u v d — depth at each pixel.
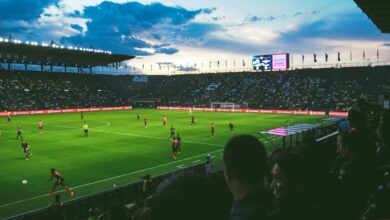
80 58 118.56
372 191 4.47
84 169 29.92
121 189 17.83
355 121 7.79
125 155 35.88
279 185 3.17
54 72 126.50
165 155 35.94
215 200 2.28
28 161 33.09
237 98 119.75
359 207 4.04
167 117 84.00
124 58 125.12
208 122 70.81
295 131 33.09
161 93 139.12
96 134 52.03
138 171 29.28
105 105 118.19
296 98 109.06
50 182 25.97
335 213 3.39
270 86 123.06
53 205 15.21
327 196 3.52
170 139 46.81
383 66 114.12
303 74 124.62
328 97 104.38
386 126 6.16
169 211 2.09
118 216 9.19
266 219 2.67
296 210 2.90
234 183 2.83
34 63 119.94
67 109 103.31
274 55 124.50
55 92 114.44
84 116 87.06
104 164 31.77
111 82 139.62
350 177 4.38
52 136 49.75
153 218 2.12
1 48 97.50
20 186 24.94
